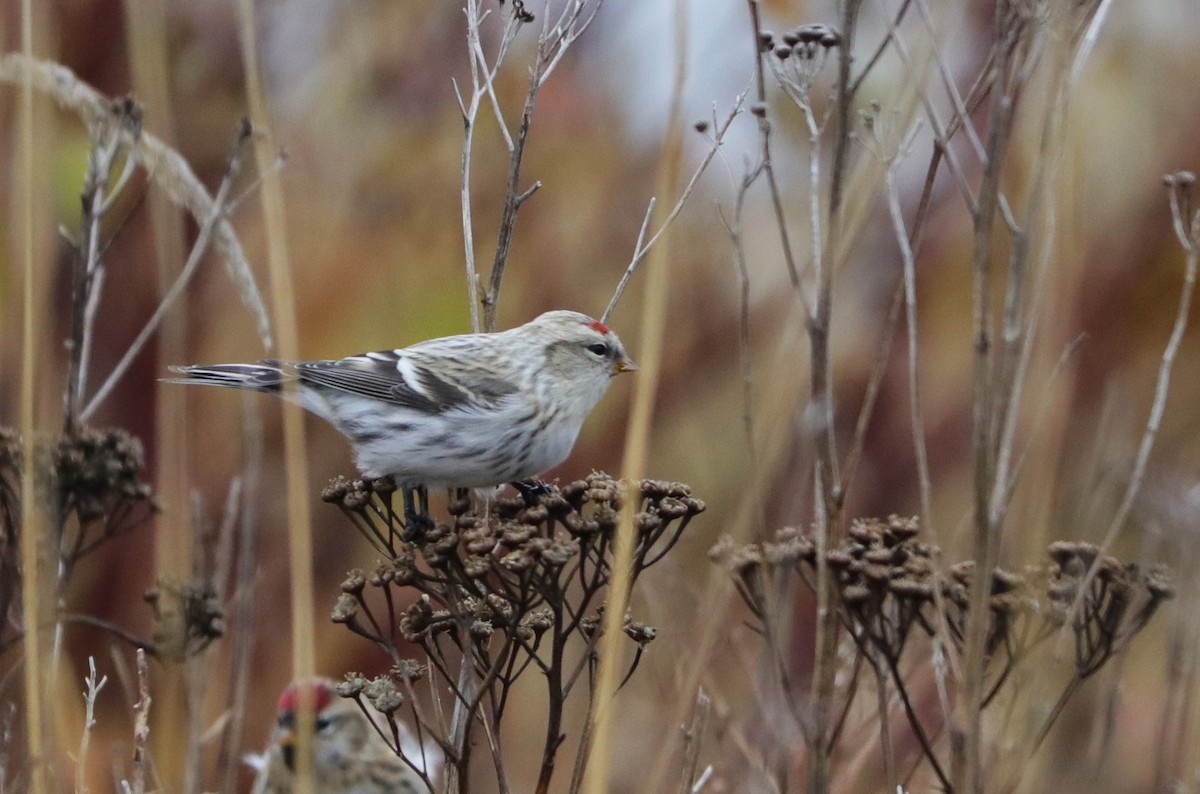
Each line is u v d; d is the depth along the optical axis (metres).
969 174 12.25
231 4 12.69
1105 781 7.64
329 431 12.28
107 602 11.31
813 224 6.48
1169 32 12.16
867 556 6.73
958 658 6.83
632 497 6.28
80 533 8.32
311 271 12.08
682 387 12.20
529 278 12.37
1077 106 6.97
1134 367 11.87
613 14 12.96
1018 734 6.76
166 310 7.53
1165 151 12.03
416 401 8.98
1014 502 7.49
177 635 7.73
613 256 12.48
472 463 9.05
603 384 9.66
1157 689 9.74
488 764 10.43
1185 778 7.77
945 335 12.23
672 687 7.99
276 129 12.57
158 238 7.57
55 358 11.47
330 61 12.89
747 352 6.41
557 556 6.23
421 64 12.84
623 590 6.25
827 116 6.61
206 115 12.48
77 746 9.16
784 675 6.68
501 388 9.08
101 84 11.72
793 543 6.67
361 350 11.93
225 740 8.67
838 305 12.43
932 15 6.32
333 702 9.17
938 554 6.53
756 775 7.39
